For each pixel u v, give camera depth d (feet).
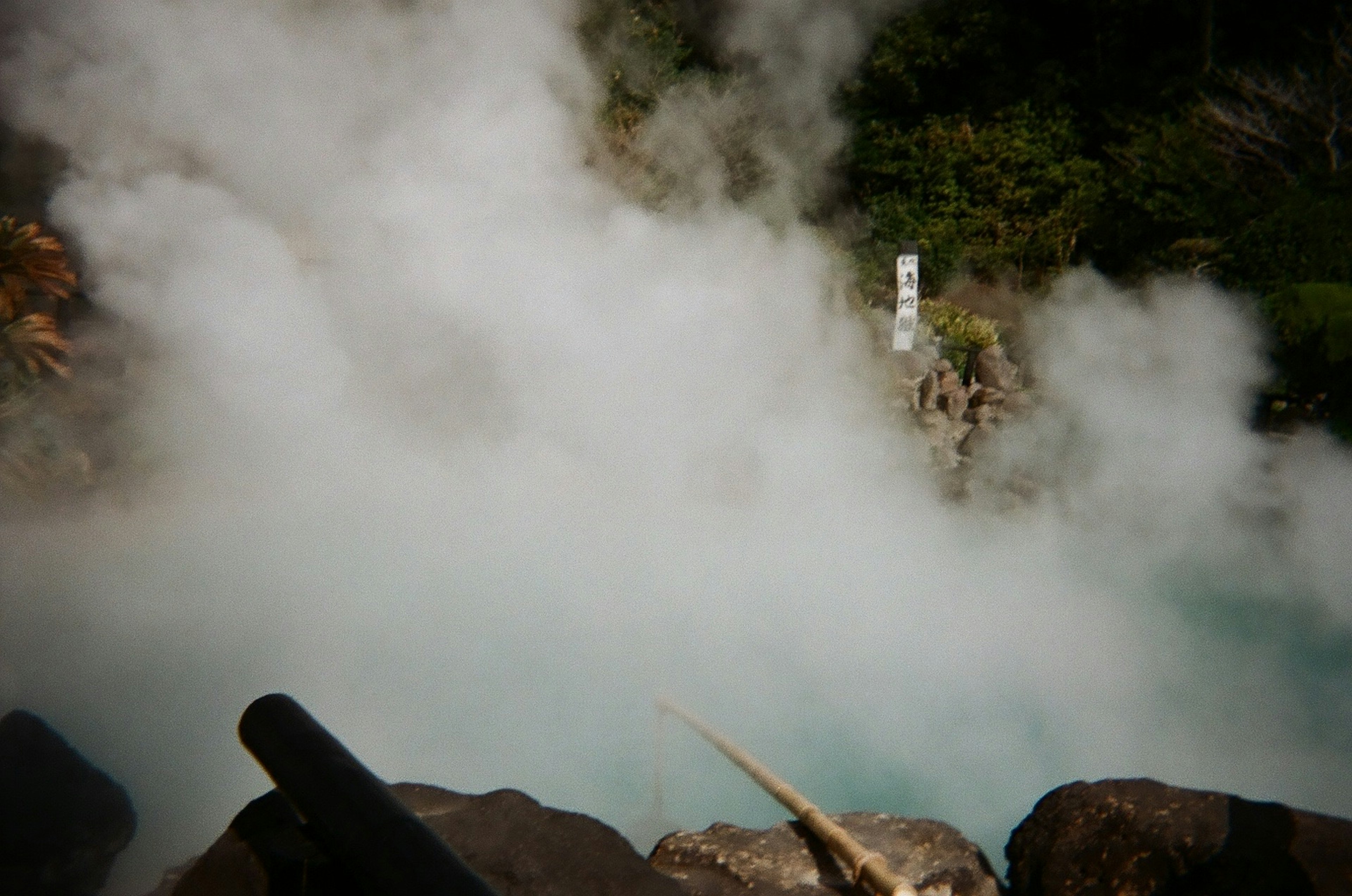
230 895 5.91
